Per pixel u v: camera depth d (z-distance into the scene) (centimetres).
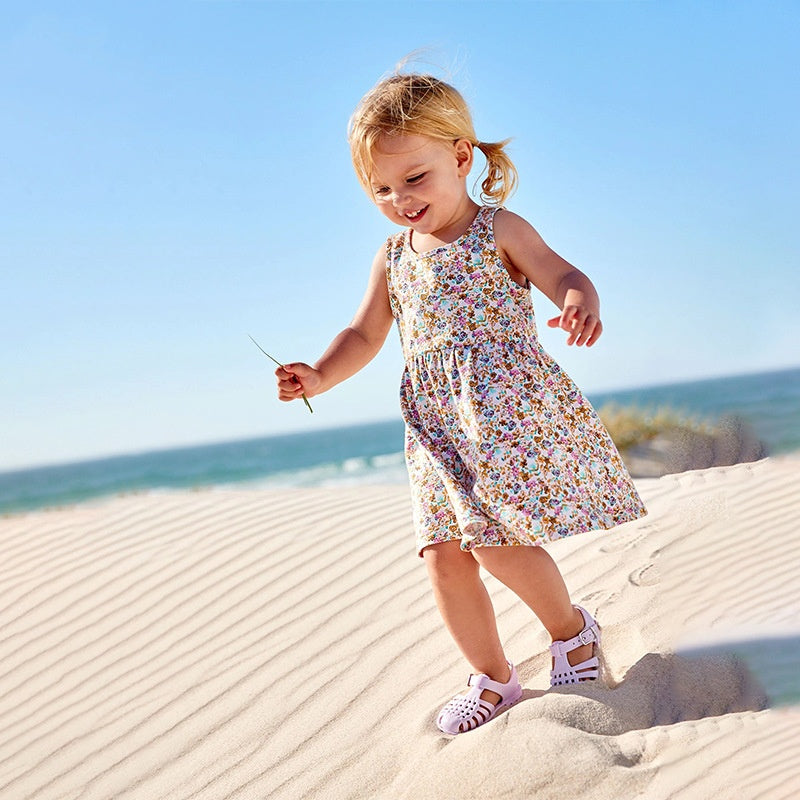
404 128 301
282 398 322
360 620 386
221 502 594
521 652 327
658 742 233
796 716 226
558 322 280
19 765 315
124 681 366
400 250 330
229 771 287
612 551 393
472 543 279
